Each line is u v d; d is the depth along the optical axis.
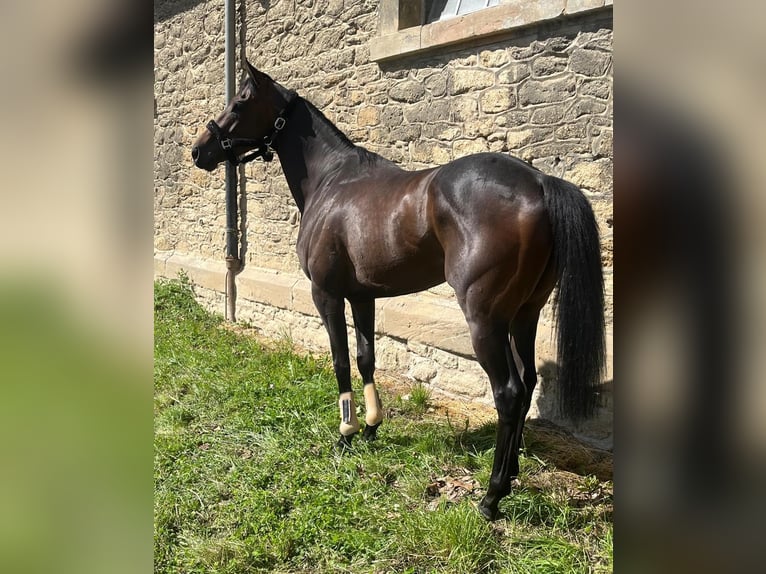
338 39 5.14
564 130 3.61
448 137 4.32
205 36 6.85
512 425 2.48
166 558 2.53
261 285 6.27
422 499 2.87
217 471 3.21
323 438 3.56
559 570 2.27
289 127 3.54
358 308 3.47
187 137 7.44
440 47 4.27
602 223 3.45
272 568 2.46
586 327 2.34
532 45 3.73
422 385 4.46
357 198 3.05
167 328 6.27
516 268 2.39
